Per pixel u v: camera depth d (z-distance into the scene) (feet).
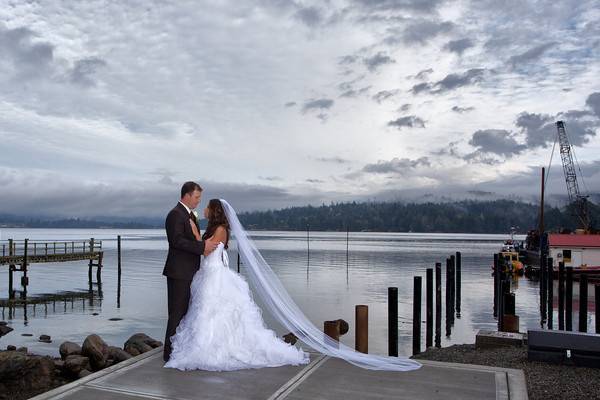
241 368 20.38
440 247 422.41
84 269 186.91
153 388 17.92
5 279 153.79
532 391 21.80
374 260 244.22
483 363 29.09
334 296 112.16
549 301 85.30
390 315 45.57
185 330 20.95
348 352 22.81
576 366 25.68
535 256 188.85
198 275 21.75
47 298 111.04
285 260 240.73
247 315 21.40
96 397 16.92
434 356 35.58
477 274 179.22
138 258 249.96
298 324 23.71
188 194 21.65
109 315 88.02
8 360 25.22
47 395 17.03
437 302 69.46
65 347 34.22
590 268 151.33
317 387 18.25
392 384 18.63
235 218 22.93
